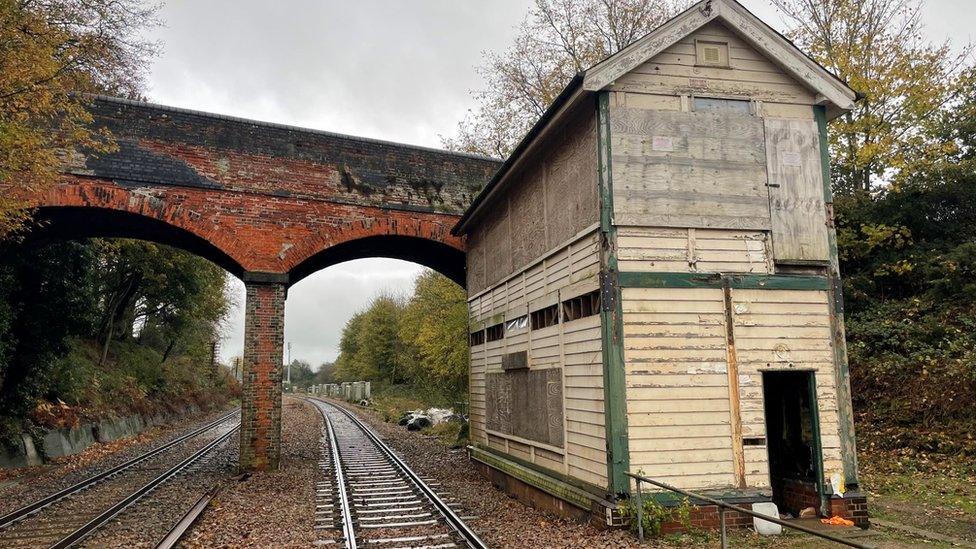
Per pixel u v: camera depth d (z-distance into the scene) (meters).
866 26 18.23
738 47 9.18
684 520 7.75
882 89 16.98
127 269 28.48
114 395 26.17
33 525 9.23
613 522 7.70
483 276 15.08
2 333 15.33
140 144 14.26
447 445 20.55
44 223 14.55
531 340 11.29
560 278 9.94
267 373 14.61
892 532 7.83
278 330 14.84
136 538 8.33
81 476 14.52
